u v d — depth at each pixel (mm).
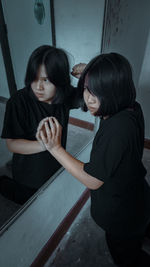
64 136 1150
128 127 631
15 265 1109
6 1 753
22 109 866
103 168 650
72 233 1636
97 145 701
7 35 811
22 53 897
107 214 971
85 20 1133
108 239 1249
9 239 922
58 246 1549
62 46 1155
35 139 971
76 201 1687
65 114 1069
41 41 1014
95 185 718
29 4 859
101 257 1480
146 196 1022
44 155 1062
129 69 581
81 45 1213
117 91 574
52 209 1290
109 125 660
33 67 717
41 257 1371
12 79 913
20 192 1195
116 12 1375
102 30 1217
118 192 851
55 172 1188
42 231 1274
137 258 1314
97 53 1290
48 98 847
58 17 1054
